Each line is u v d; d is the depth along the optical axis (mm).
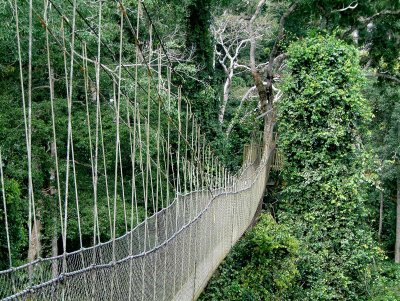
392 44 17484
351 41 17109
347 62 12227
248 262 11219
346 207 12141
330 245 12109
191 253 5926
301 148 12453
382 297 12680
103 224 10172
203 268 6570
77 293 3229
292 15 16219
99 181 11367
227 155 15984
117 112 3668
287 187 12594
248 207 10219
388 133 21859
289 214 12523
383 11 16781
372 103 21391
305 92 12211
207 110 14859
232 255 11195
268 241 11141
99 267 3508
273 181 16141
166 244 4852
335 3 16188
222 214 7613
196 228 6051
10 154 9711
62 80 10789
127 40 11461
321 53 12211
